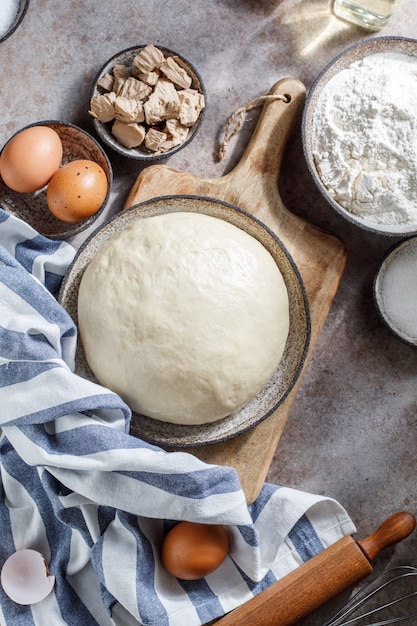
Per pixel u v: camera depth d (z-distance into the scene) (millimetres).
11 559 1195
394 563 1260
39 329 1052
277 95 1202
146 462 1049
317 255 1207
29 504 1229
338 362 1285
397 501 1274
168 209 1144
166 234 1076
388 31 1282
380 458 1279
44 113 1285
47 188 1183
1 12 1208
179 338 1037
